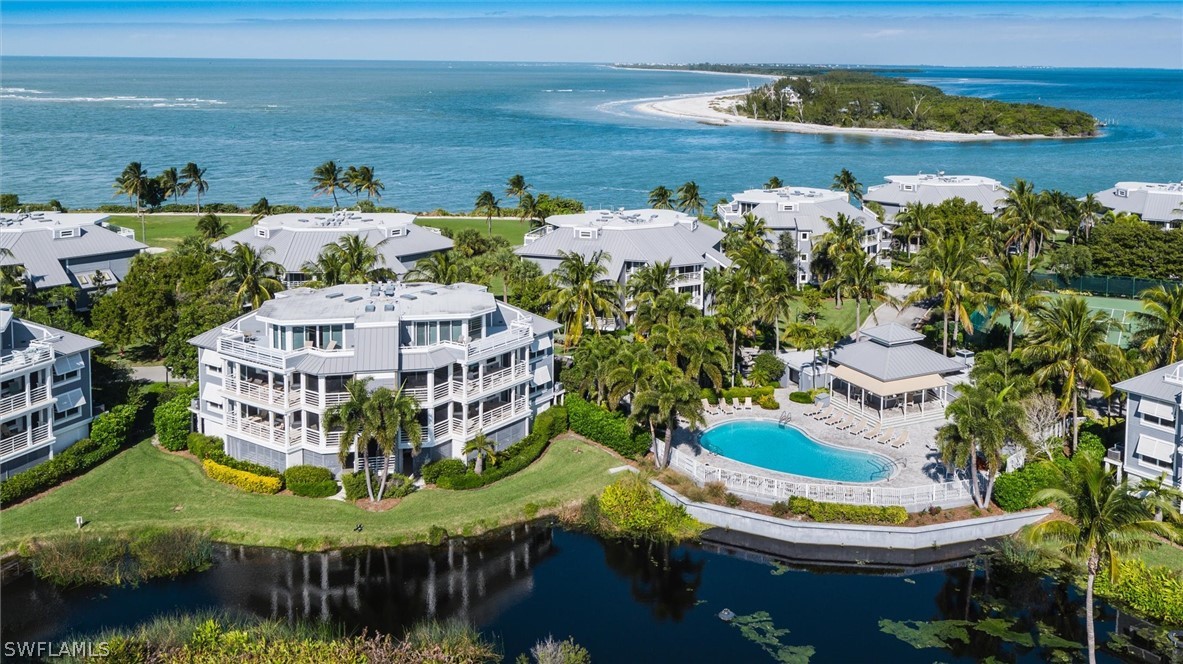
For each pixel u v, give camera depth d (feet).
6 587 216.54
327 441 255.70
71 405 267.80
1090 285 451.12
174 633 195.93
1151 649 200.75
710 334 312.29
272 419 257.34
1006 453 262.26
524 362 284.82
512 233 622.54
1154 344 270.05
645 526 244.63
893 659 198.08
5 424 254.68
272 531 237.04
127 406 284.61
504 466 266.77
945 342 338.95
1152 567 220.23
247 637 193.26
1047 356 268.41
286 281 432.25
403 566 229.86
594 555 237.45
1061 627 208.64
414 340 266.98
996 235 477.77
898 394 308.19
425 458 265.95
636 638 204.44
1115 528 177.88
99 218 458.91
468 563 232.12
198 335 303.27
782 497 250.78
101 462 269.85
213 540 235.40
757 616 213.25
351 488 250.78
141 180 655.76
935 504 247.50
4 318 259.80
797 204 507.30
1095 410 302.86
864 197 615.57
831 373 312.29
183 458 274.36
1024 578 226.58
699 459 276.41
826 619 211.82
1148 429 244.42
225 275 358.23
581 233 439.63
